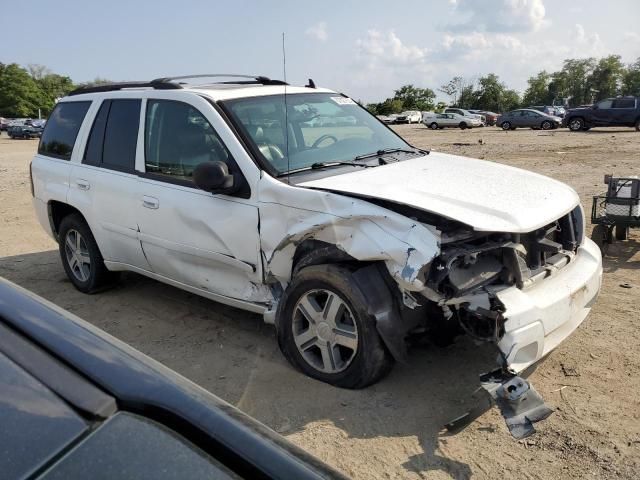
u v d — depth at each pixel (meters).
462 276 3.23
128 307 5.26
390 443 3.12
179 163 4.36
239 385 3.77
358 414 3.38
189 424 1.41
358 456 3.03
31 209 10.50
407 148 4.93
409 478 2.86
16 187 13.57
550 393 3.55
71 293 5.71
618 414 3.30
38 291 5.80
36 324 1.63
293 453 1.48
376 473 2.90
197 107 4.29
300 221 3.60
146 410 1.41
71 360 1.50
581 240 4.10
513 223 3.26
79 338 1.62
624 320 4.53
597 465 2.89
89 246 5.38
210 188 3.81
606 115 29.59
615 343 4.14
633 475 2.81
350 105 5.18
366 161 4.32
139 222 4.64
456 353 4.05
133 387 1.46
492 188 3.75
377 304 3.37
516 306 3.13
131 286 5.82
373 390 3.62
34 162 5.90
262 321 4.80
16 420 1.27
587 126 30.45
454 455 3.02
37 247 7.68
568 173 12.55
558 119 35.94
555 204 3.67
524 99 116.94
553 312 3.31
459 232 3.25
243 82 5.23
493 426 3.25
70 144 5.46
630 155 16.14
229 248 4.01
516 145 21.55
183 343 4.46
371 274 3.43
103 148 5.08
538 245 3.54
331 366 3.64
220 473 1.31
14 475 1.16
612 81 107.88
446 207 3.29
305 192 3.57
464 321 3.36
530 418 2.93
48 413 1.31
